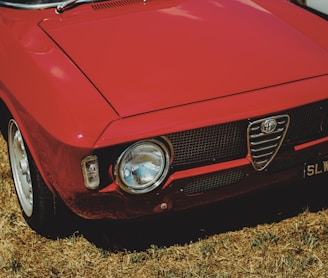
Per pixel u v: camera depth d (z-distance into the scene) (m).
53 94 3.54
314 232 3.96
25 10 4.30
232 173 3.58
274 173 3.69
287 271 3.68
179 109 3.42
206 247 3.85
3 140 4.91
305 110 3.60
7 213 4.24
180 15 4.18
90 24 4.10
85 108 3.42
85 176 3.38
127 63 3.71
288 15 4.31
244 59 3.77
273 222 4.06
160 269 3.75
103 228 4.05
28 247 3.98
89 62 3.73
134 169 3.40
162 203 3.56
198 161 3.52
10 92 3.80
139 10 4.24
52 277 3.74
